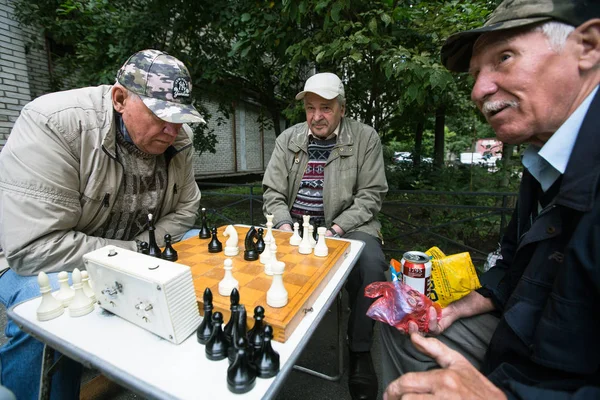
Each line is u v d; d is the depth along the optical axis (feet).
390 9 9.50
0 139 14.32
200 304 3.55
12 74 14.74
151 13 13.96
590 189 2.78
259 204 24.26
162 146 5.26
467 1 9.62
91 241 4.92
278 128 20.56
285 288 3.90
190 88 5.02
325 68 12.81
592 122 2.89
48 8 15.43
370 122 14.26
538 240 3.37
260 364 2.67
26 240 4.41
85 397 5.98
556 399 2.56
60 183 4.66
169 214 6.86
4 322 8.23
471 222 14.33
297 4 8.94
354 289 6.47
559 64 2.90
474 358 4.17
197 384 2.58
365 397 5.80
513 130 3.30
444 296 4.40
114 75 13.47
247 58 12.19
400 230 15.55
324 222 8.29
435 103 12.28
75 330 3.25
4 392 2.79
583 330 2.82
